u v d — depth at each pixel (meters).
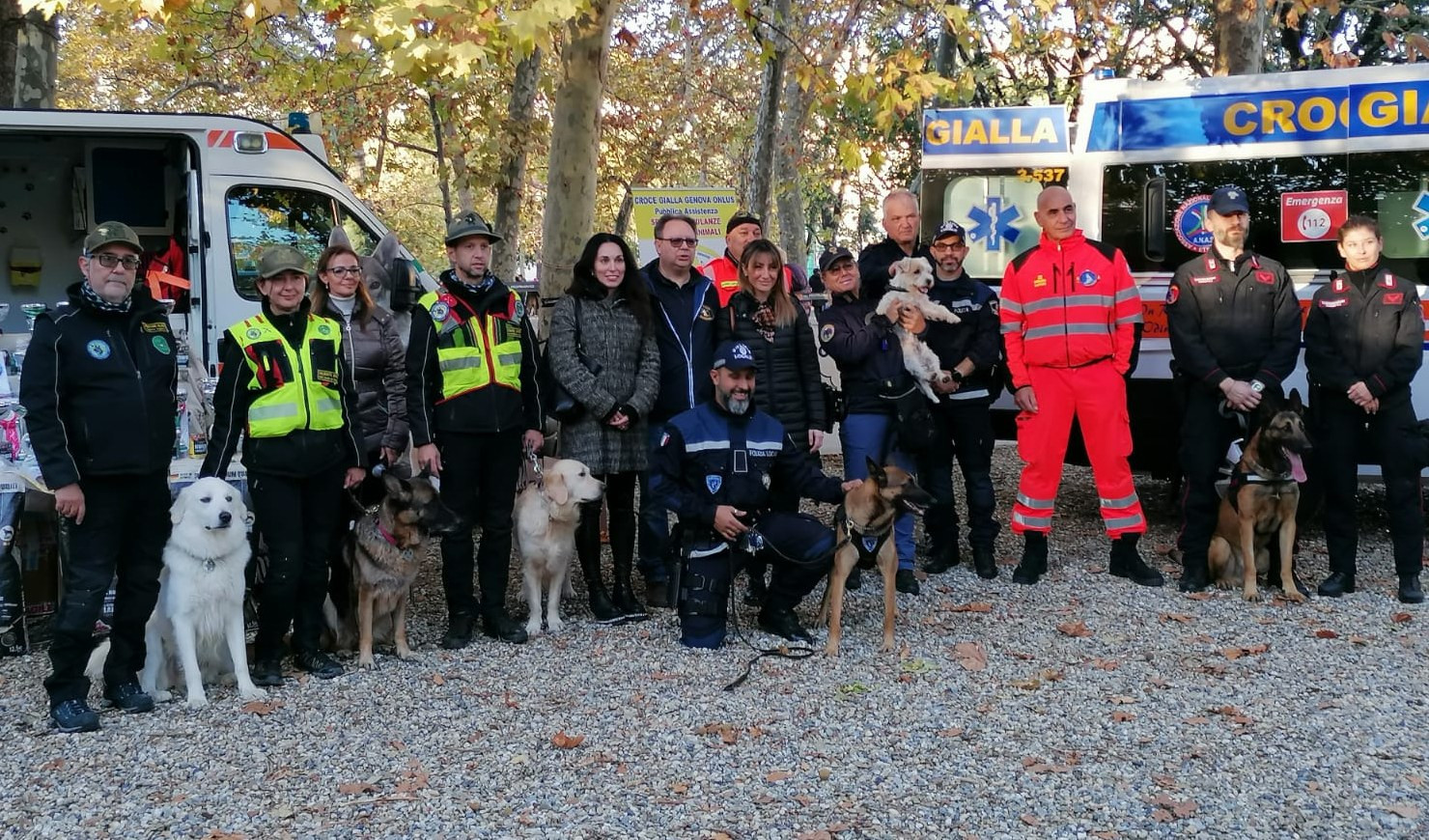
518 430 5.41
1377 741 3.97
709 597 5.25
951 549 6.66
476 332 5.27
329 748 4.07
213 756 4.01
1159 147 7.31
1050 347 6.14
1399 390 5.73
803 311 5.98
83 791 3.71
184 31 10.50
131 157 8.31
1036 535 6.32
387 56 6.00
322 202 7.82
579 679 4.82
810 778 3.73
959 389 6.39
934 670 4.85
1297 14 9.14
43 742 4.16
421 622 5.86
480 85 14.09
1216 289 5.93
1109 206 7.44
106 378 4.26
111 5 6.09
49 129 7.14
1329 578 6.00
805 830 3.35
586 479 5.39
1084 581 6.32
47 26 9.58
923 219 7.87
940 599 6.02
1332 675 4.68
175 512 4.54
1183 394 6.92
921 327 6.09
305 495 4.94
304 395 4.79
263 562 5.54
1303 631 5.30
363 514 5.23
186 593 4.50
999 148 7.69
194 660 4.57
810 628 5.55
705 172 21.86
